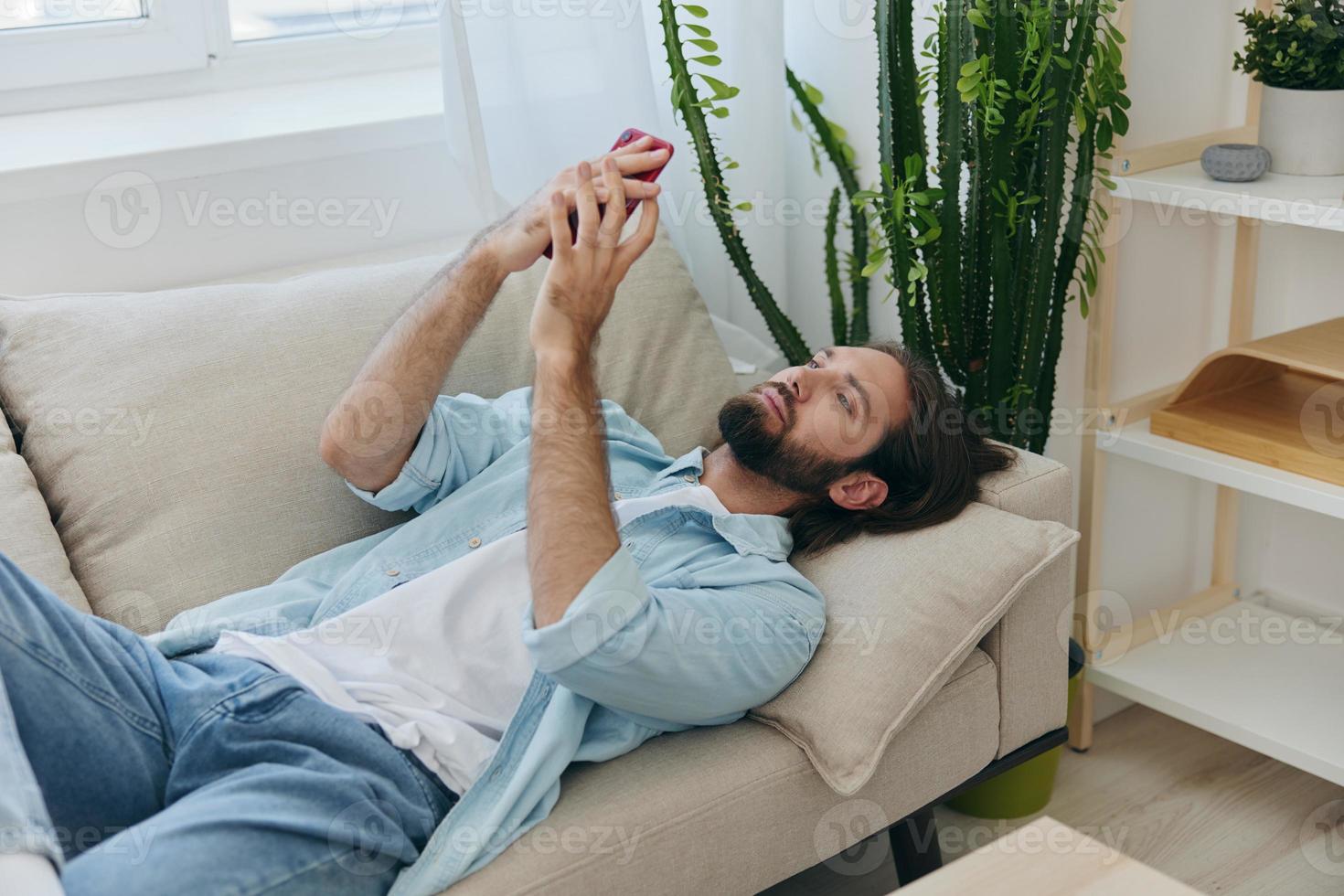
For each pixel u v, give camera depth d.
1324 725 1.66
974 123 1.65
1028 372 1.64
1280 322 1.89
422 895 1.10
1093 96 1.58
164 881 1.00
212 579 1.38
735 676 1.23
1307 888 1.59
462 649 1.29
